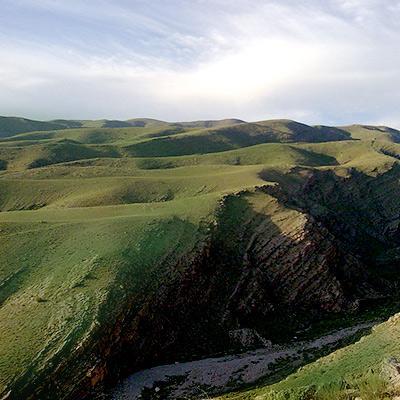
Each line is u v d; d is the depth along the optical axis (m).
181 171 149.88
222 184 122.62
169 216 86.94
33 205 117.00
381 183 154.62
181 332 69.75
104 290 63.84
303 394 34.84
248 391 50.97
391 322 55.03
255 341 72.25
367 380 31.19
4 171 168.12
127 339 61.34
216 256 82.44
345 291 90.50
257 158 199.62
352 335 71.50
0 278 67.94
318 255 88.94
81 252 73.25
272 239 90.06
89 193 117.88
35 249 75.12
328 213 122.56
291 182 136.75
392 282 104.44
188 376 59.72
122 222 83.19
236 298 78.44
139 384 57.38
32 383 50.06
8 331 57.34
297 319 80.94
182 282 73.44
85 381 53.38
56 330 56.97
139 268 70.56
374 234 134.62
